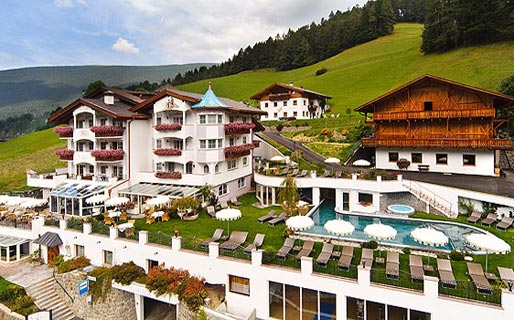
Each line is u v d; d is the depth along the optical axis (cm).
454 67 7656
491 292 1577
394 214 3097
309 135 6328
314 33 16612
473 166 3775
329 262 1983
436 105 4041
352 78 10138
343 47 14662
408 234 2589
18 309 2236
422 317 1622
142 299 2347
